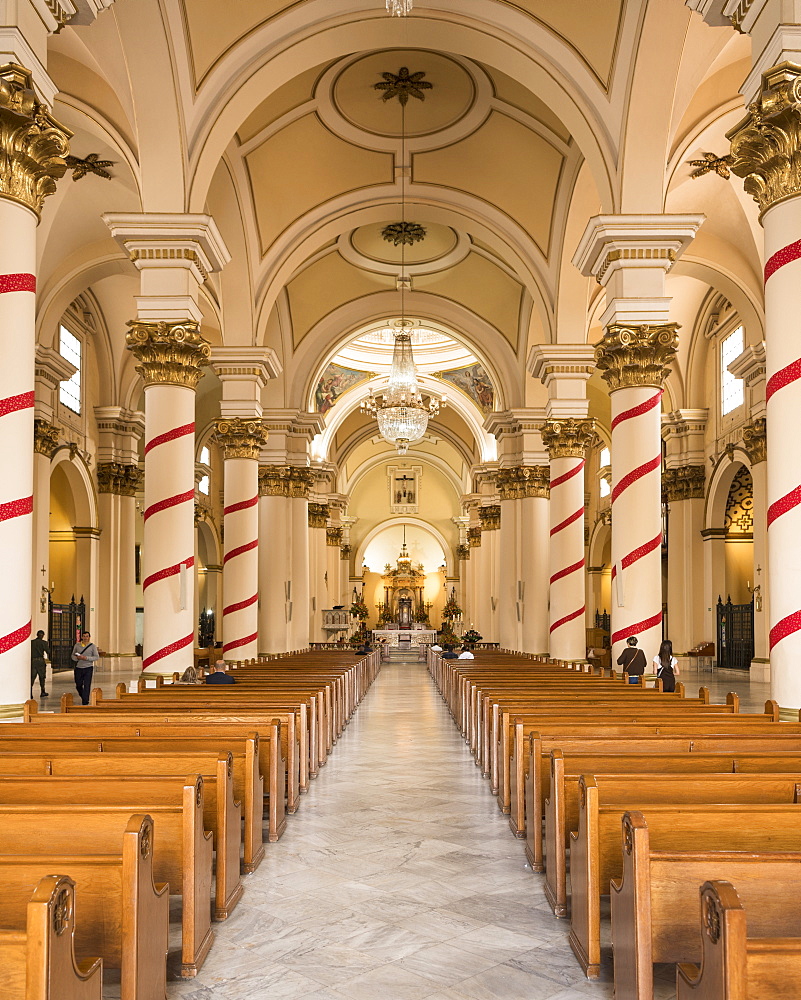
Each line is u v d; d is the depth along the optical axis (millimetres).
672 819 3846
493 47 11602
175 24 10484
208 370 25953
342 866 6008
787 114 6547
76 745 5707
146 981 3543
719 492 23312
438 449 46031
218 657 20141
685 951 3438
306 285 21719
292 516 22750
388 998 3955
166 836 4262
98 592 22812
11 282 6367
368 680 22391
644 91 10688
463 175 16344
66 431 20562
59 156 6695
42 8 6371
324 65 13625
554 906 5062
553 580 16219
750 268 17844
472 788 8766
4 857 3371
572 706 8070
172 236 11008
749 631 22672
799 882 3381
